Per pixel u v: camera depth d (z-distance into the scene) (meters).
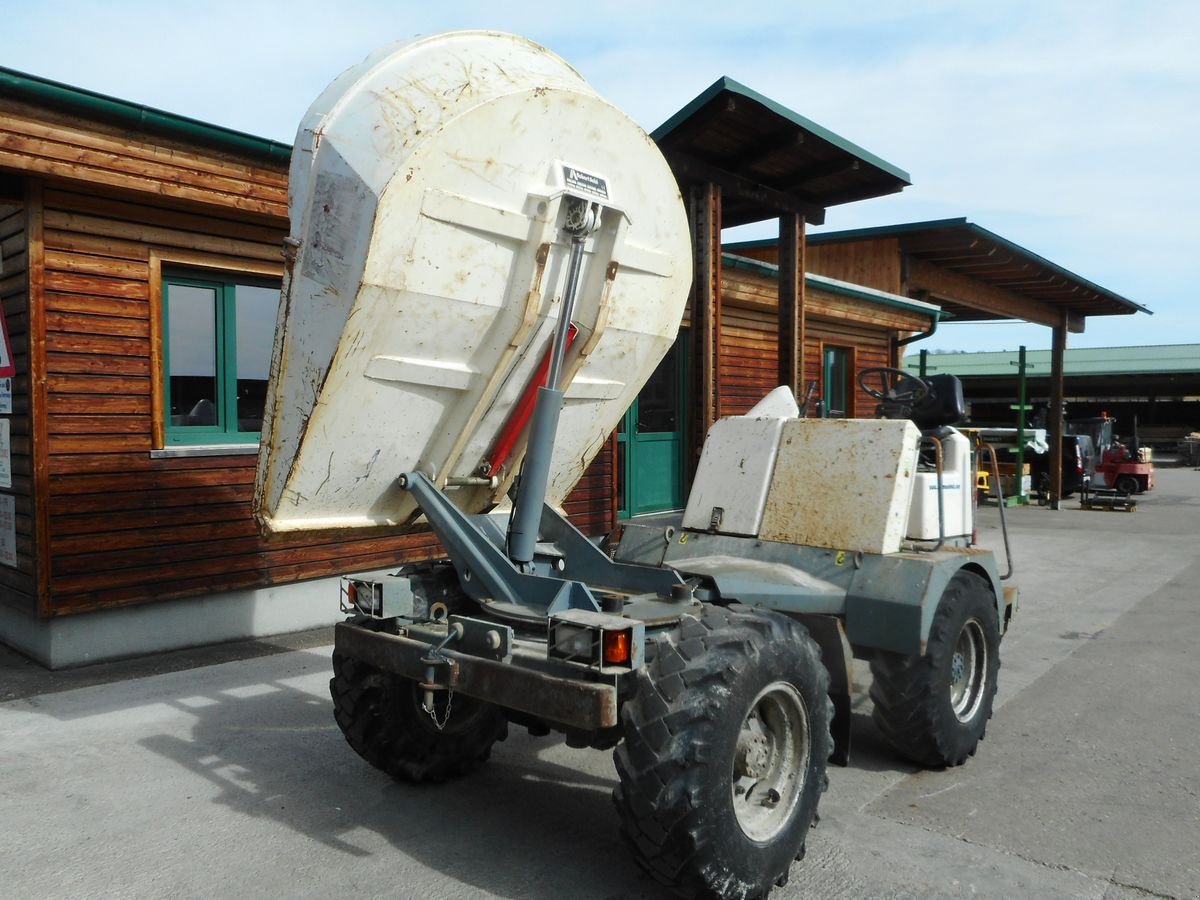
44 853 3.22
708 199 6.86
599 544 4.69
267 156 5.86
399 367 3.21
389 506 3.69
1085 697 5.19
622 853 3.29
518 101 3.13
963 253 13.44
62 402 5.32
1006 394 36.69
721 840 2.68
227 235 6.03
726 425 4.48
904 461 3.96
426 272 3.07
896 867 3.18
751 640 2.88
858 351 12.84
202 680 5.29
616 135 3.46
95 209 5.42
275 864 3.17
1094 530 13.23
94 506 5.47
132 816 3.53
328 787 3.85
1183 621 7.17
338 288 3.00
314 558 6.53
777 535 4.14
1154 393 36.28
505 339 3.39
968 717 4.22
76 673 5.38
